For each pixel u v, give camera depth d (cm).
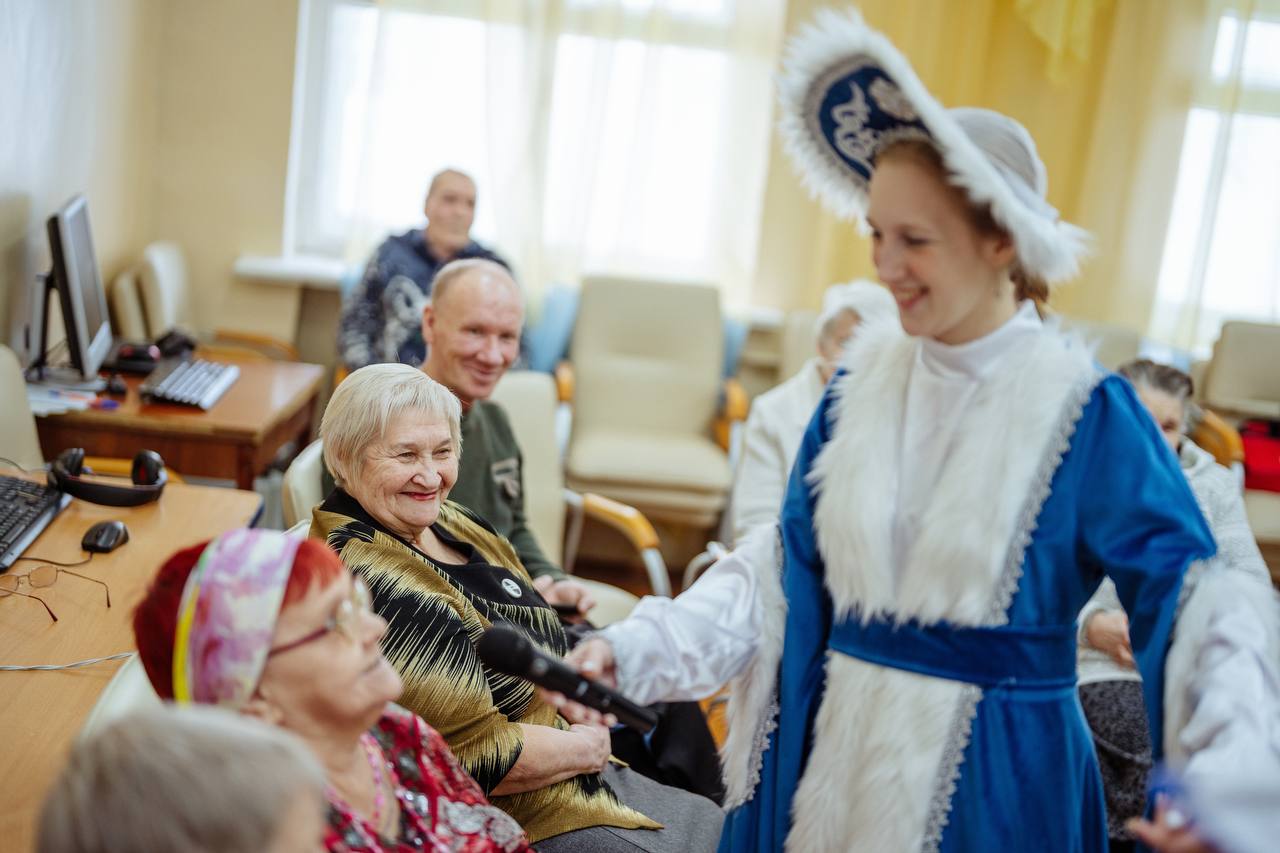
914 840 129
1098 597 209
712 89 462
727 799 148
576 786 175
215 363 356
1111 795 213
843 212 150
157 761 75
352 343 385
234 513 236
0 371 252
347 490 176
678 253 475
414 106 453
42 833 76
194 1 436
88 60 371
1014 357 132
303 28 445
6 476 227
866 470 136
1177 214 472
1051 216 130
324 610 110
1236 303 481
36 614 183
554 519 320
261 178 451
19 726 151
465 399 241
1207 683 115
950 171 123
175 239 454
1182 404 226
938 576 129
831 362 304
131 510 231
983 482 129
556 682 120
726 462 425
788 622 142
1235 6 452
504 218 454
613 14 443
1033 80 466
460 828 128
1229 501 207
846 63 128
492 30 440
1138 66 458
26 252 337
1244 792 92
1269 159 470
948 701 129
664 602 140
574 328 447
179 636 107
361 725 114
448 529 195
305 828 79
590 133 451
